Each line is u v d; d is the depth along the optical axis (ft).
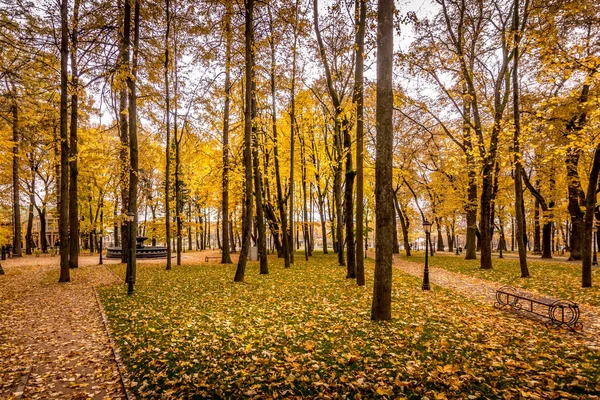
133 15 46.80
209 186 77.56
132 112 41.88
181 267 64.23
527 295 26.32
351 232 43.88
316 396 13.65
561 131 42.57
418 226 139.03
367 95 47.19
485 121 65.00
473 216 75.15
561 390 13.69
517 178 44.42
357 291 34.86
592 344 18.79
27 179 96.27
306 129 76.33
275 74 61.62
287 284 40.57
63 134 43.57
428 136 71.20
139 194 105.19
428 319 24.12
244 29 51.70
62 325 24.57
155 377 15.70
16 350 19.61
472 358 16.94
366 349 18.30
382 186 23.21
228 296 33.81
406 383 14.29
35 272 55.47
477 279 44.27
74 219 57.21
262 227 52.90
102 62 45.37
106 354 18.97
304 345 19.12
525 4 44.21
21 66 44.16
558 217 67.67
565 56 25.13
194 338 20.77
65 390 14.99
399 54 34.50
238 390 14.28
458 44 53.57
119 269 59.77
